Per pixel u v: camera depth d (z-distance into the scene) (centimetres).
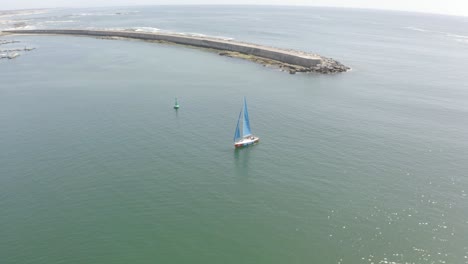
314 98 8281
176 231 3862
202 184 4706
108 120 6831
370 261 3441
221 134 6216
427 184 4731
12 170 5034
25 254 3559
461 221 3997
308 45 16450
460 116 7269
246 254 3559
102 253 3566
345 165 5197
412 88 9369
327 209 4216
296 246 3653
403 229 3875
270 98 8206
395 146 5828
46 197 4434
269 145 5825
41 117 7012
